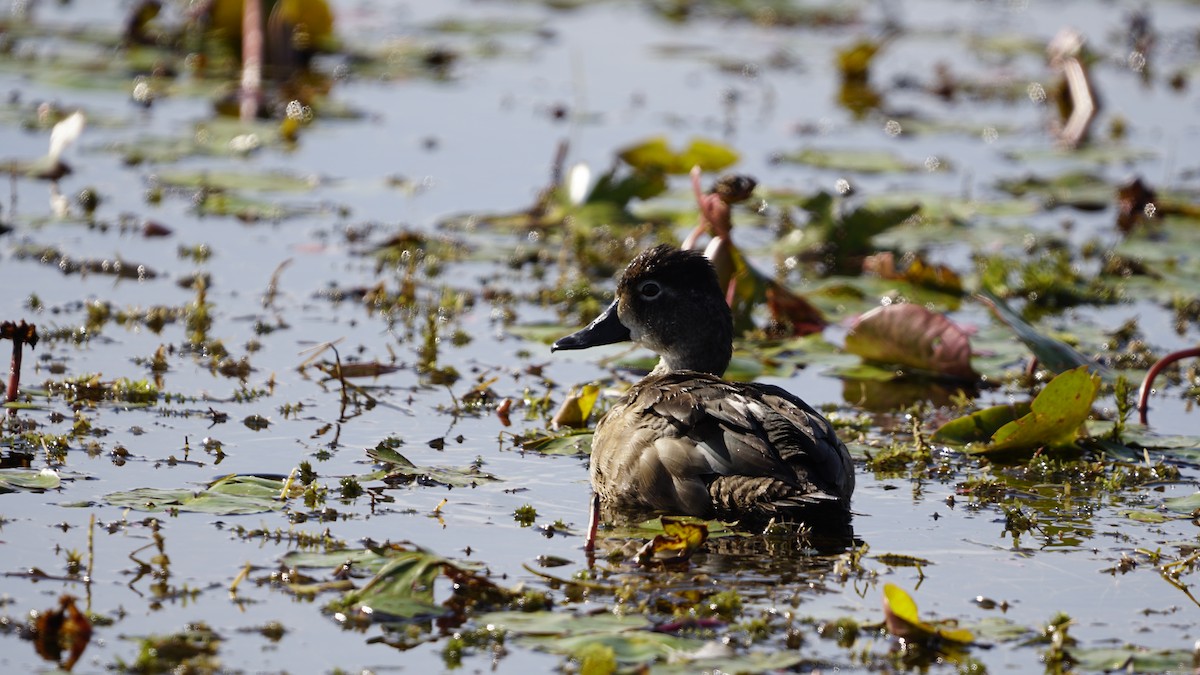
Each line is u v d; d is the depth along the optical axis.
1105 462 12.20
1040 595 9.49
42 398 12.59
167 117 22.80
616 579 9.52
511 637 8.55
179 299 15.66
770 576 9.66
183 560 9.52
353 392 13.30
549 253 17.84
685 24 31.70
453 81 25.88
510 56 27.83
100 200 18.86
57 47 26.20
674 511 10.66
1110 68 28.06
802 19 32.06
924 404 13.87
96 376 12.80
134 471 11.13
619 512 10.80
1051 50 25.88
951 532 10.62
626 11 32.50
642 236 18.59
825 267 18.00
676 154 19.53
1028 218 20.14
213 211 18.62
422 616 8.79
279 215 18.66
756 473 10.27
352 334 14.98
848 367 14.72
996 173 21.92
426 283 16.78
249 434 12.12
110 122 22.19
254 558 9.59
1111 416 13.44
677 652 8.33
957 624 8.95
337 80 25.47
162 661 8.17
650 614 8.99
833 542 10.38
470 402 13.20
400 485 11.13
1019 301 17.14
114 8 29.48
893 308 14.47
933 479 11.82
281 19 25.41
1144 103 25.83
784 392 11.30
